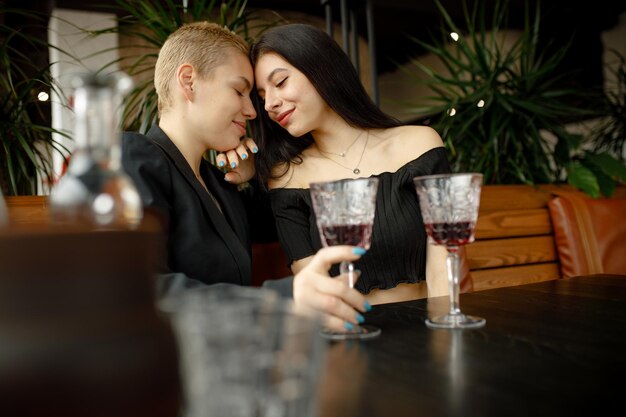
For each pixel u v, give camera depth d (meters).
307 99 1.67
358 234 0.86
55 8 3.81
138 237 0.33
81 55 3.99
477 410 0.51
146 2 2.30
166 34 2.26
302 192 1.74
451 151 2.83
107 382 0.31
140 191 1.21
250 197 1.85
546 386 0.58
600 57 5.16
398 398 0.55
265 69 1.64
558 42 5.13
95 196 0.43
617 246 2.39
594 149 3.39
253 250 1.84
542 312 0.99
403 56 7.32
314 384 0.38
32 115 2.35
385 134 1.85
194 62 1.39
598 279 1.41
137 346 0.33
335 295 0.85
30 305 0.29
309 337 0.37
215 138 1.47
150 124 2.21
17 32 2.07
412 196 1.72
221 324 0.36
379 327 0.90
